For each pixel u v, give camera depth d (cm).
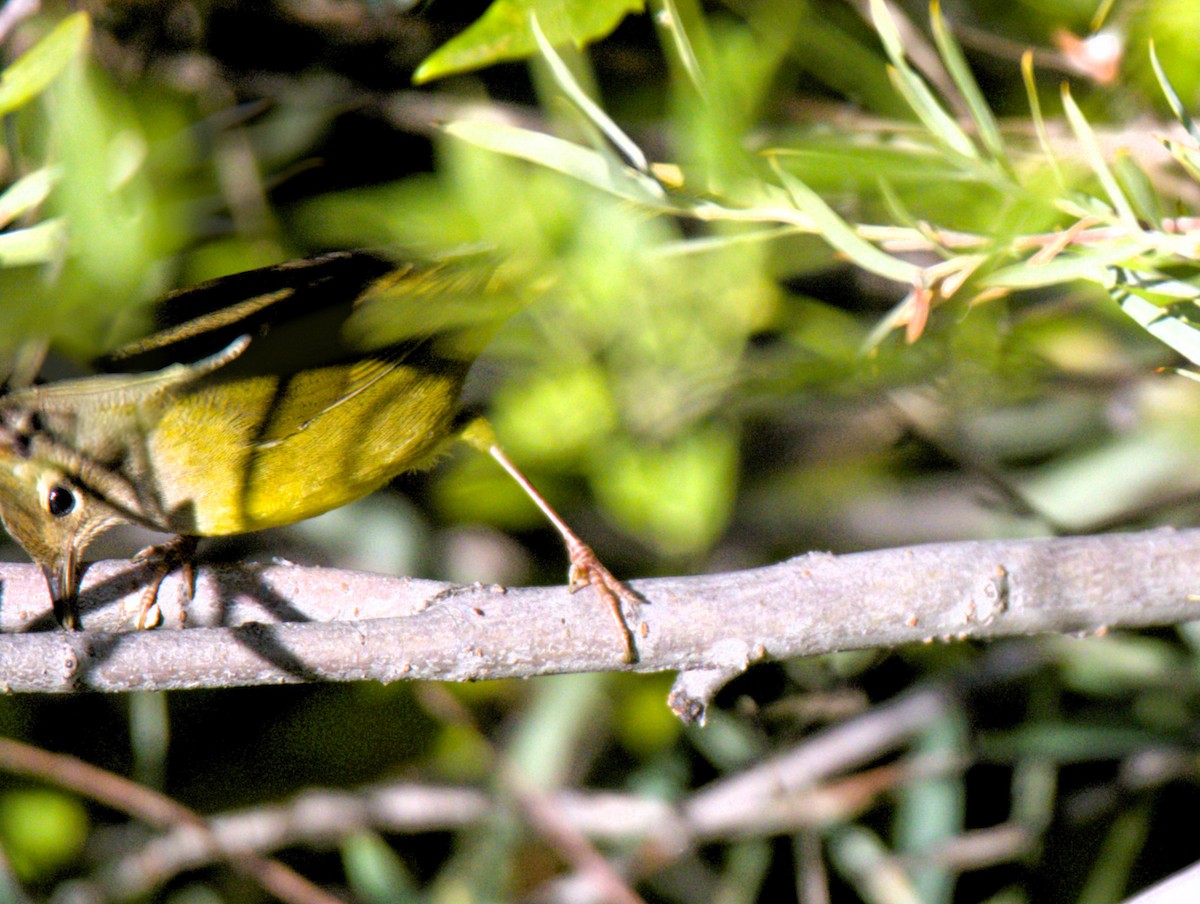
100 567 711
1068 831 933
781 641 583
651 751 966
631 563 1008
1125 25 645
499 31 518
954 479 1020
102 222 451
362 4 930
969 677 932
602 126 492
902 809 929
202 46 885
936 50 799
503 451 757
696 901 973
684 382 573
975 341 621
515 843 928
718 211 496
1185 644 931
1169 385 838
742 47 568
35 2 700
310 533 1043
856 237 485
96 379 698
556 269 527
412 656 570
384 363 720
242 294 727
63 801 984
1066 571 589
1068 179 557
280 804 986
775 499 1016
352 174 936
